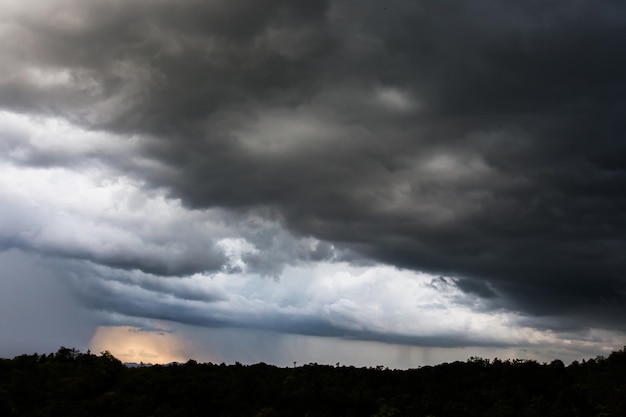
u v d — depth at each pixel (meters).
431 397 102.94
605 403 95.50
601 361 114.12
